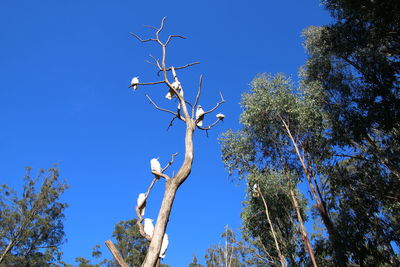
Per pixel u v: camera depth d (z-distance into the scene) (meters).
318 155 14.55
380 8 10.95
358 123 12.57
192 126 5.25
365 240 12.57
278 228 18.61
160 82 5.80
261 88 16.09
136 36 6.16
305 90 15.02
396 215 12.68
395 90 12.20
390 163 12.50
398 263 12.09
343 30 13.68
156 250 3.93
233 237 23.45
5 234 23.36
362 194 13.26
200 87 5.84
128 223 25.23
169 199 4.32
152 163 4.83
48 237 24.81
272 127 16.02
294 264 17.19
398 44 12.58
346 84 13.50
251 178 16.56
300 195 18.36
